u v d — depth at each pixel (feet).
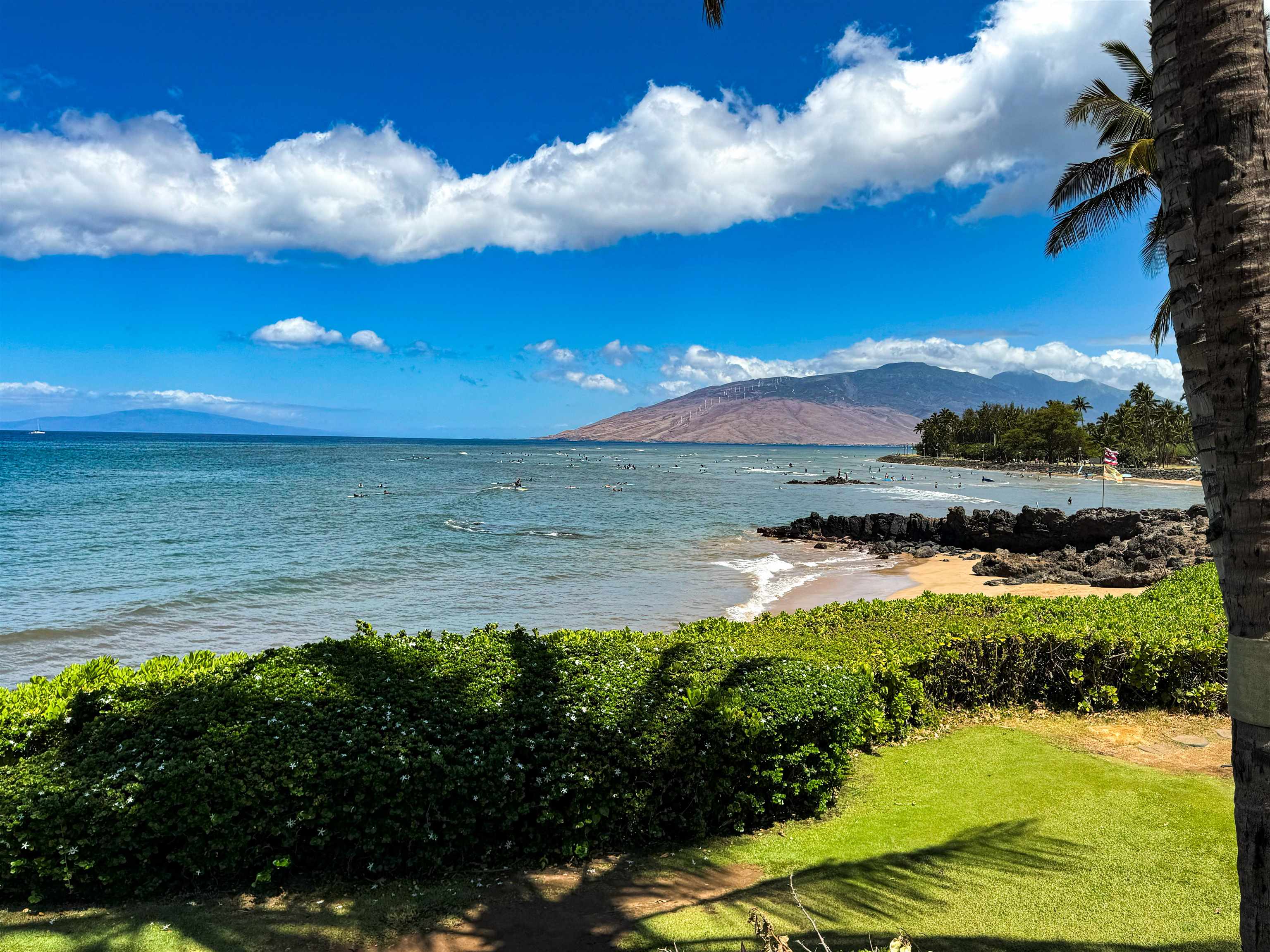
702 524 149.38
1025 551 119.65
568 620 60.90
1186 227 9.24
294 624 56.54
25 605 59.16
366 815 16.71
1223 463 8.66
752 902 16.47
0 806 15.12
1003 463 488.44
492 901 16.43
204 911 15.51
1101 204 68.85
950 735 27.86
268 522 124.77
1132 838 19.16
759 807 20.21
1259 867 8.36
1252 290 8.38
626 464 478.59
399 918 15.64
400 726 17.53
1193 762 24.79
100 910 15.35
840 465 551.59
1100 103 65.31
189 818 15.69
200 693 18.33
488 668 21.52
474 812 17.39
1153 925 15.24
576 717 18.72
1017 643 30.96
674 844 19.47
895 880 17.31
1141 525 109.70
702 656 24.03
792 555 112.16
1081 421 484.33
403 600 66.95
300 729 17.02
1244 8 8.55
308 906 15.85
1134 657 30.22
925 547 121.29
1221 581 8.91
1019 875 17.43
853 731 22.16
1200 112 8.72
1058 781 23.09
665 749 18.78
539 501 191.83
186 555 87.35
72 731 16.98
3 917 15.02
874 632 30.99
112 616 56.59
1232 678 8.73
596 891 16.99
